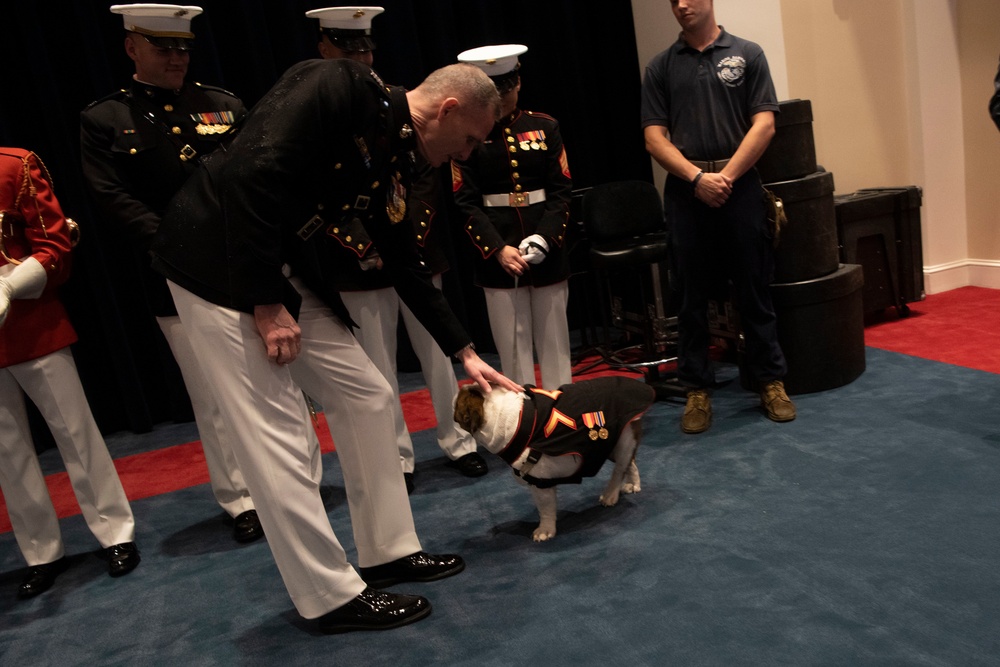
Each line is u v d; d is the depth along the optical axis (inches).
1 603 104.4
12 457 104.4
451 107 77.4
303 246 80.9
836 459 107.7
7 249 100.3
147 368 179.3
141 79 107.4
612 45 201.3
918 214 175.8
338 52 117.3
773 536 89.6
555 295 123.0
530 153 119.6
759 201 123.0
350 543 105.2
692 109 125.0
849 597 75.9
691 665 69.0
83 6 160.6
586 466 93.9
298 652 81.3
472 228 119.2
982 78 180.9
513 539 99.4
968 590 74.6
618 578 85.6
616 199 164.4
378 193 80.4
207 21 165.8
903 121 186.9
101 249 168.7
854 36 187.5
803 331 133.6
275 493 76.7
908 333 163.3
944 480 97.2
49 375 103.7
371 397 85.7
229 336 73.6
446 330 91.1
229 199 69.7
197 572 104.6
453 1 191.3
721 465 111.7
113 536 109.3
